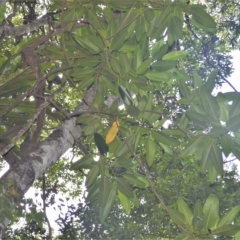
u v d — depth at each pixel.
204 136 2.63
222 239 3.99
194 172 4.48
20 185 2.77
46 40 3.43
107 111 3.01
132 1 2.96
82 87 3.18
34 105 3.59
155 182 4.54
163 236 4.40
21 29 4.24
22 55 3.51
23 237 5.49
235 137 2.57
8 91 3.52
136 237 4.44
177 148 4.55
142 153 4.25
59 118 3.87
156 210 4.43
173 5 2.77
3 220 2.41
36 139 3.45
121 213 4.59
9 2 7.39
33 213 2.64
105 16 3.10
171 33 2.88
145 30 3.07
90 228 4.91
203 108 2.66
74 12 3.15
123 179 2.84
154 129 2.93
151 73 2.99
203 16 2.77
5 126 3.79
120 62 2.85
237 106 2.50
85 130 3.20
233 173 4.78
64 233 5.25
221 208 4.28
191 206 4.37
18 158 3.45
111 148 3.14
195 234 2.43
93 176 2.90
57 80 5.43
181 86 2.87
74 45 3.25
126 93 2.68
